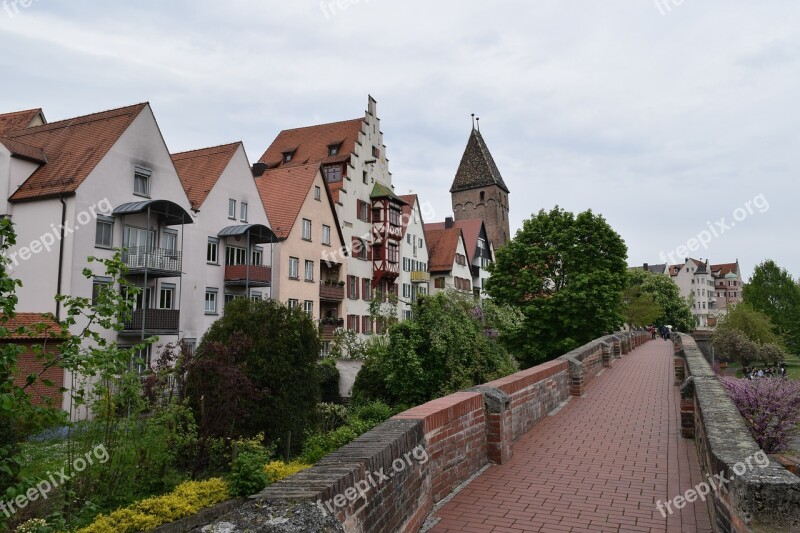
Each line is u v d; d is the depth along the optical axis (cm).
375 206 4872
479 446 841
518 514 645
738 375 4597
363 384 2073
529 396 1147
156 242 2783
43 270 2409
